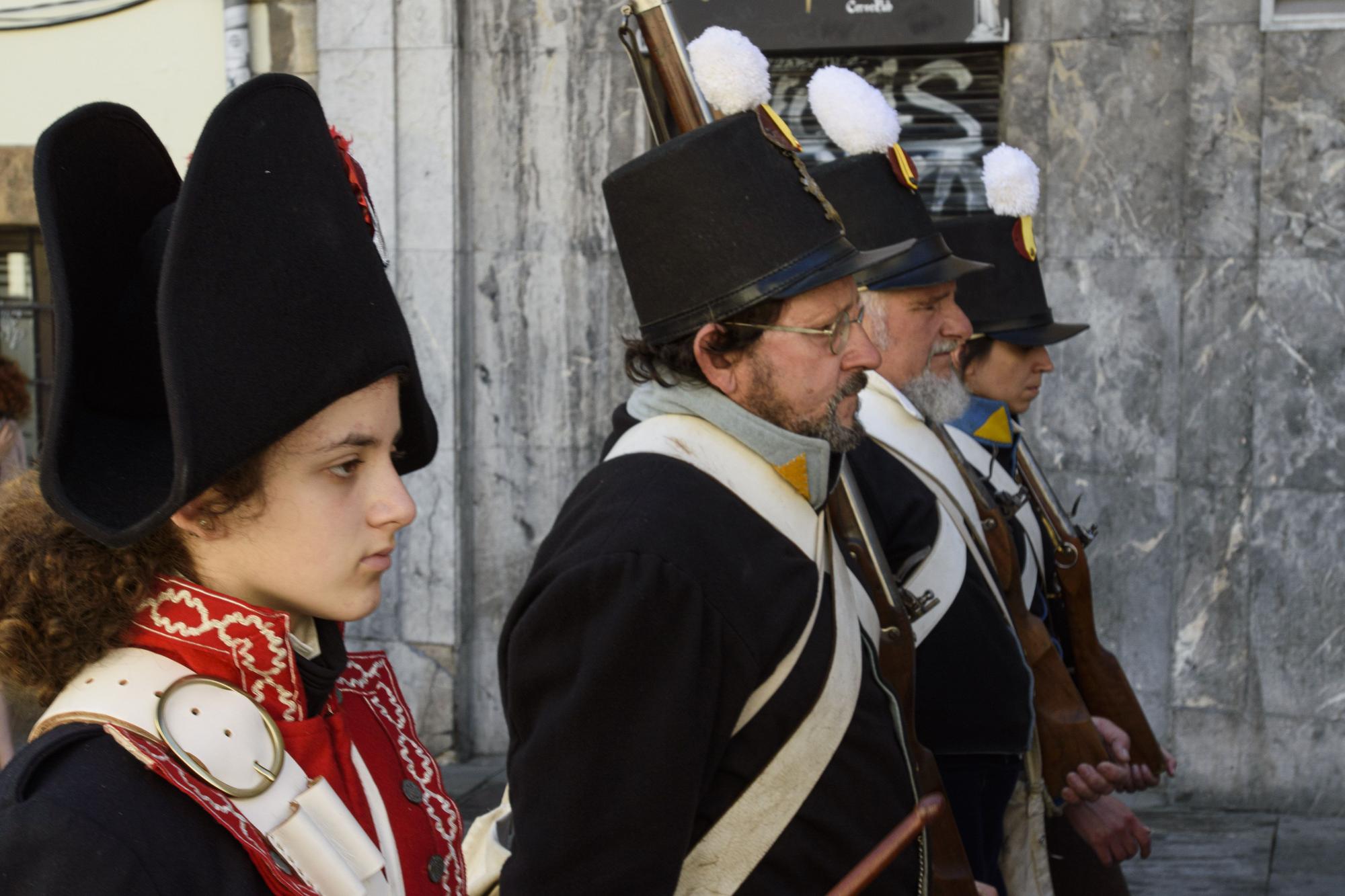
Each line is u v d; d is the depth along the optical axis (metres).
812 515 1.71
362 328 1.06
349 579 1.09
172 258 0.95
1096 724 2.78
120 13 5.14
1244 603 4.31
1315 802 4.29
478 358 4.91
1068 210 4.46
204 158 0.96
